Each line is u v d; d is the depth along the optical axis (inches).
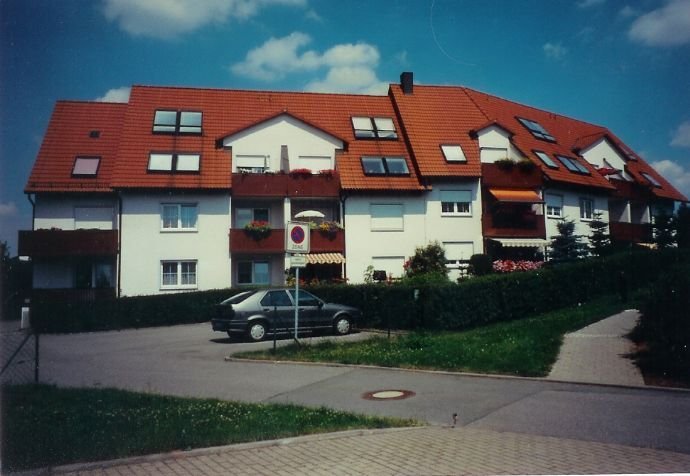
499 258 1316.4
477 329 755.4
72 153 1272.1
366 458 265.6
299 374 508.4
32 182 1203.9
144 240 1189.7
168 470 255.0
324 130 1317.7
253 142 1296.8
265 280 1264.8
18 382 494.6
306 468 253.6
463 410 362.0
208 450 279.3
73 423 334.0
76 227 1222.3
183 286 1198.9
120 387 473.1
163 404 389.4
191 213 1222.3
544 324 701.9
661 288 481.7
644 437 291.4
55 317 953.5
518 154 1371.8
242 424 323.9
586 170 1520.7
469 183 1311.5
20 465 263.3
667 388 395.2
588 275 975.0
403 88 1507.1
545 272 903.1
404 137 1395.2
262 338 758.5
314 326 786.8
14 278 1248.8
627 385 407.8
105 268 1238.9
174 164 1229.7
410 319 800.9
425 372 490.0
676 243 1414.9
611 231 1534.2
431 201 1299.2
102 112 1375.5
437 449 278.1
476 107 1483.8
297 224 642.8
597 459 258.4
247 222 1285.7
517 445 282.8
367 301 861.8
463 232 1301.7
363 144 1362.0
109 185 1209.4
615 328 650.2
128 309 994.1
